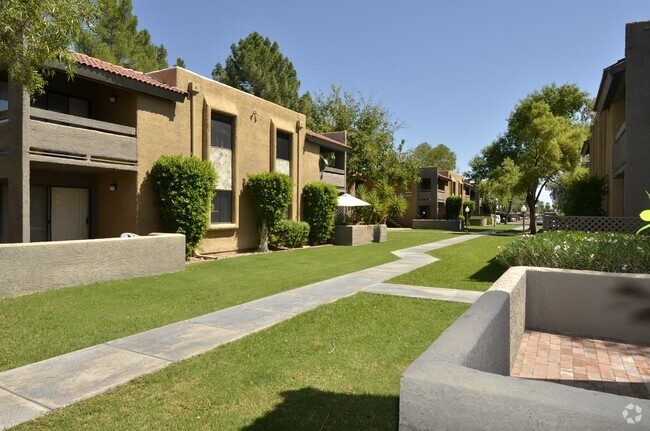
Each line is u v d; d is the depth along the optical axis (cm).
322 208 2175
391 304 774
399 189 4741
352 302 790
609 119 2002
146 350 527
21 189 1028
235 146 1716
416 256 1639
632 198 1420
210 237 1619
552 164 3497
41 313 696
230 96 1694
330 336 581
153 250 1106
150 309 743
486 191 5834
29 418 354
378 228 2464
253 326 635
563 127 3594
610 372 482
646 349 563
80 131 1150
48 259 866
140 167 1324
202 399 390
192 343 555
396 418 355
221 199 1681
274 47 4325
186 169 1353
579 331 629
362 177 3741
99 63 1212
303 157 2197
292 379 435
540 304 654
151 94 1332
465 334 271
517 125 4819
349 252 1795
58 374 449
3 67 1044
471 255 1673
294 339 568
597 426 162
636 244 776
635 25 1425
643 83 1415
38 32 735
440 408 193
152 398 392
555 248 802
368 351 520
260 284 995
